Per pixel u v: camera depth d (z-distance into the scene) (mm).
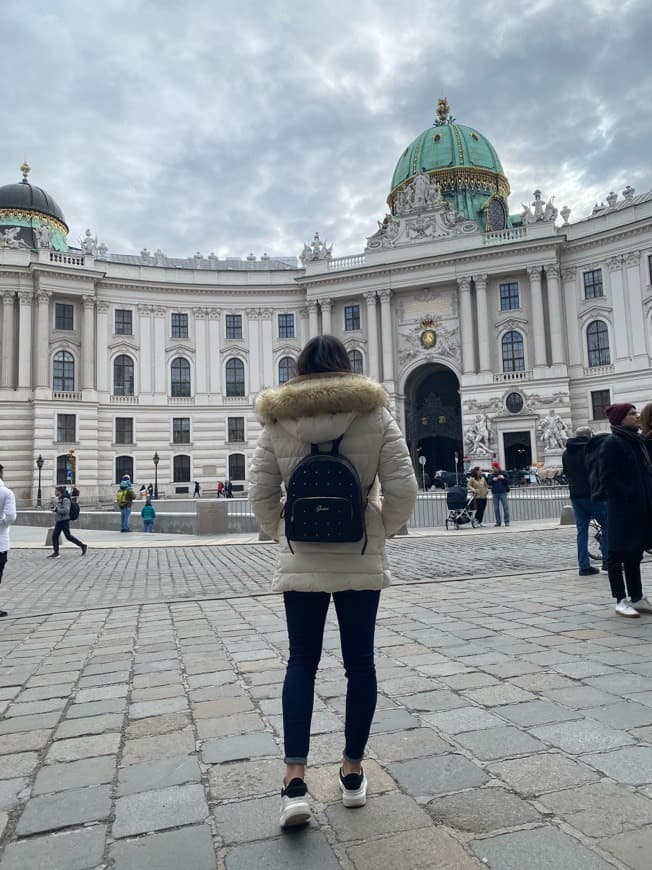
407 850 3092
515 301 56125
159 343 60000
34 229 60312
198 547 22078
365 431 3615
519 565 13789
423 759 4070
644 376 50250
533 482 48125
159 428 58969
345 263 60938
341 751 4309
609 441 8055
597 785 3629
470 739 4344
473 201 64625
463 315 56125
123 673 6508
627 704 4867
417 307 58812
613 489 8008
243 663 6684
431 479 62688
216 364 61344
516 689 5324
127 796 3799
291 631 3684
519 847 3061
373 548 3629
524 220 55750
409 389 60250
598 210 59719
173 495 58031
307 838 3248
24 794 3881
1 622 9727
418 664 6188
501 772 3840
